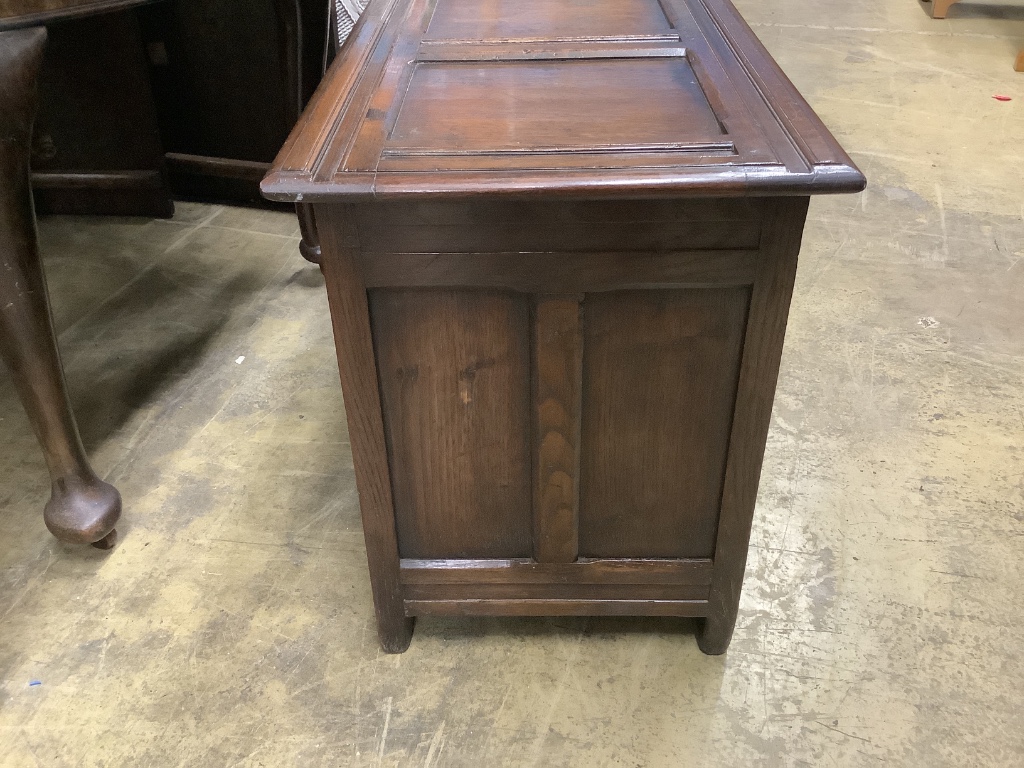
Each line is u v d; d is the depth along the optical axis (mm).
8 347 1001
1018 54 3057
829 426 1448
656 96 886
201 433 1442
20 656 1051
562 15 1173
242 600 1133
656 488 934
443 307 814
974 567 1175
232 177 2162
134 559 1195
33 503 1294
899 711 978
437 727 966
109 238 2086
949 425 1449
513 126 816
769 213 741
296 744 949
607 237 758
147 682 1020
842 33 3482
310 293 1854
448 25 1144
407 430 896
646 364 848
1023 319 1733
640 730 961
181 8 1950
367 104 873
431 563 988
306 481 1341
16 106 877
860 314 1756
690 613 1019
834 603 1121
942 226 2084
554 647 1066
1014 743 938
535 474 912
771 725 965
